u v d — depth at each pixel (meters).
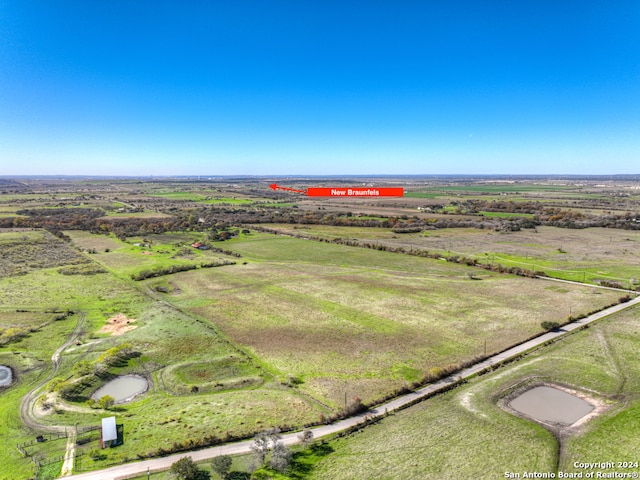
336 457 31.31
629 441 32.00
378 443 32.88
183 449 32.84
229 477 29.41
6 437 35.34
